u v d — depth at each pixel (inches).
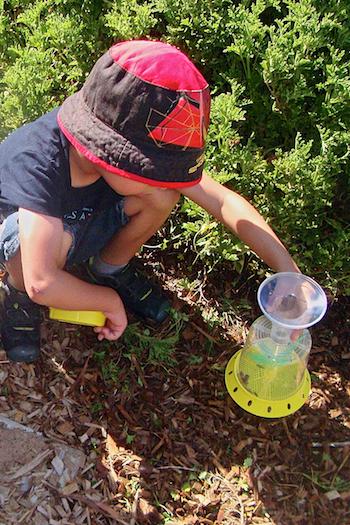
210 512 87.9
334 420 97.6
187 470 91.1
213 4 111.7
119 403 95.8
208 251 101.8
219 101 101.3
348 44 110.4
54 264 78.4
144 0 122.2
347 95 101.3
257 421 96.3
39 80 108.8
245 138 112.6
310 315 78.0
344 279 104.3
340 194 111.2
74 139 70.0
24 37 123.3
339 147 104.1
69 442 90.8
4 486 84.7
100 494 87.3
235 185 103.0
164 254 110.7
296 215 100.6
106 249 97.3
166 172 67.9
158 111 65.4
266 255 87.7
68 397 95.0
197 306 106.5
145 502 87.7
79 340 100.7
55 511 84.4
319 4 110.7
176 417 95.7
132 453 91.5
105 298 83.7
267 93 109.9
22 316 92.5
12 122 106.9
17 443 88.5
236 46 105.2
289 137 110.9
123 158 67.4
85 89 70.1
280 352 86.7
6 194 76.6
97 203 85.0
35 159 76.0
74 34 114.7
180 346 102.7
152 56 66.2
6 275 97.2
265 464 92.7
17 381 94.8
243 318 106.1
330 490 91.1
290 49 105.0
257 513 88.4
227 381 96.5
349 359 104.0
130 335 101.7
